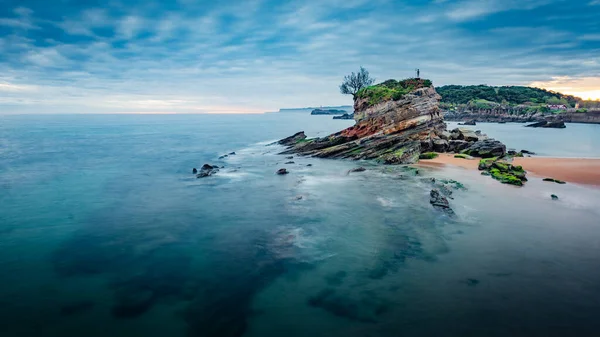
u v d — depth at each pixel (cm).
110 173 3897
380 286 1366
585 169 3619
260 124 17438
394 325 1122
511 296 1262
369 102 5262
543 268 1470
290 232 1977
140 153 5684
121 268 1594
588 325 1090
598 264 1501
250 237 1931
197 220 2239
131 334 1127
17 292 1381
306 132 10900
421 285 1357
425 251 1655
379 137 4738
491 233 1853
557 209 2236
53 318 1211
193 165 4438
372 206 2381
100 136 9256
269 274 1506
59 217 2331
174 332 1137
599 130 10838
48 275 1525
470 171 3481
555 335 1046
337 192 2806
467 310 1185
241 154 5469
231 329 1145
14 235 1997
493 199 2461
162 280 1480
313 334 1100
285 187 3062
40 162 4712
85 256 1722
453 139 5122
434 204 2319
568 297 1249
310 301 1291
